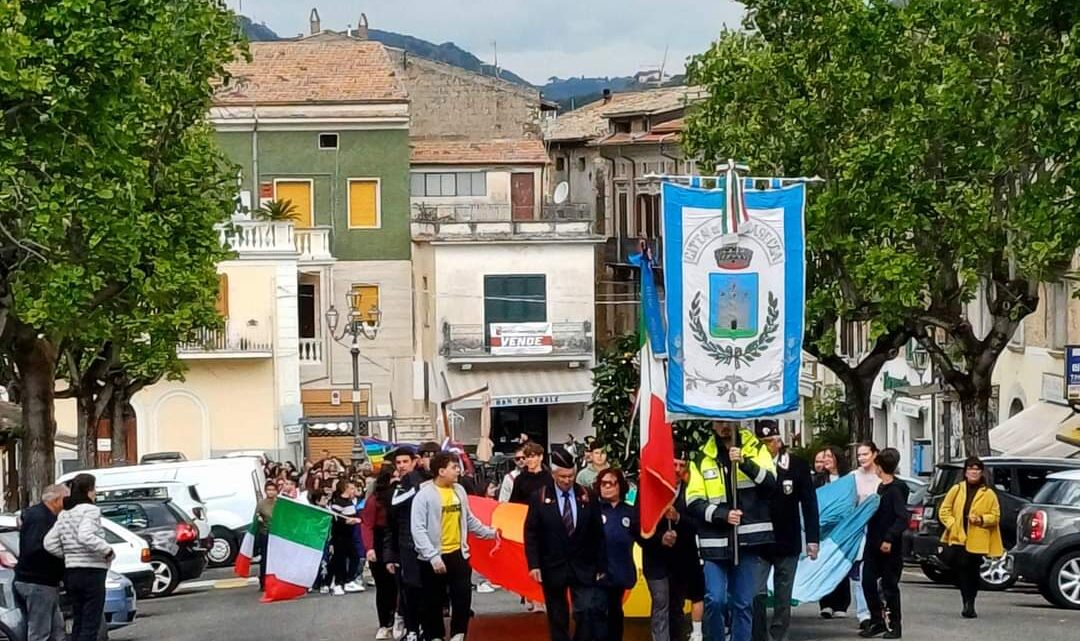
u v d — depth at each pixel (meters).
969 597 27.06
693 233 21.39
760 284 21.48
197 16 40.38
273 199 85.00
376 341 85.75
